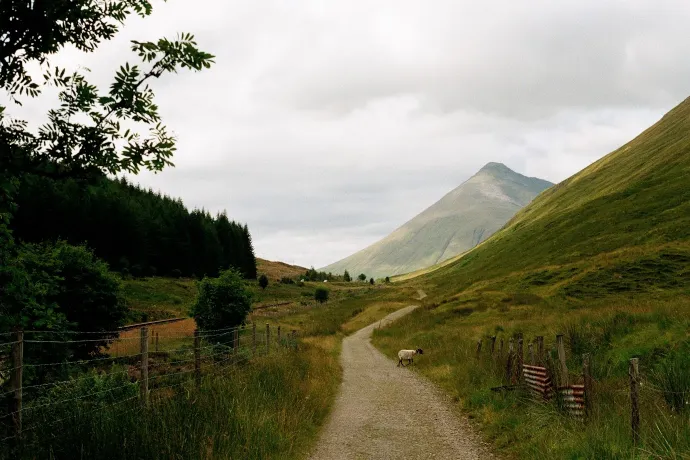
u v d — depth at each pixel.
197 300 20.58
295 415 9.73
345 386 16.30
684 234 45.19
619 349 15.79
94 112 4.60
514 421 9.82
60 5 4.51
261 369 12.98
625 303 30.77
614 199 73.62
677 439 6.55
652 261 39.78
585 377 9.31
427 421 11.22
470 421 10.99
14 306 6.43
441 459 8.30
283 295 107.50
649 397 9.31
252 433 7.80
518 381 12.59
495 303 40.91
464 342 23.55
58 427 6.04
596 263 44.69
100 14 5.02
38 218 75.62
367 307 65.56
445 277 115.62
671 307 19.91
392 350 28.03
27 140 4.39
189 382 10.62
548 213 109.44
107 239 86.38
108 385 9.54
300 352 20.36
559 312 32.09
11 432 5.62
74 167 4.38
